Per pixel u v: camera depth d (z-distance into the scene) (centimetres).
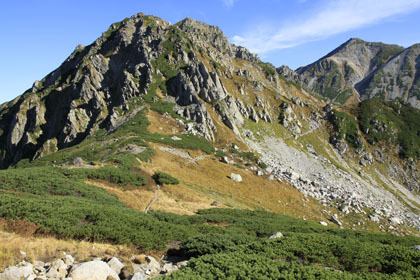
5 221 1725
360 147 13600
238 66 18738
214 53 16738
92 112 11712
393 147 13988
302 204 7194
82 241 1773
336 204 7656
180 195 5000
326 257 1675
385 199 10638
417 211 10525
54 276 1241
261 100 14100
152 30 14725
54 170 4109
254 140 11506
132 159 5750
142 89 11244
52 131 12669
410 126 15125
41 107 13600
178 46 13662
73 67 15912
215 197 5619
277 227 3478
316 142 13425
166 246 2094
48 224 1783
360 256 1686
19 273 1169
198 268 1379
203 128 9531
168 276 1320
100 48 16038
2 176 3366
